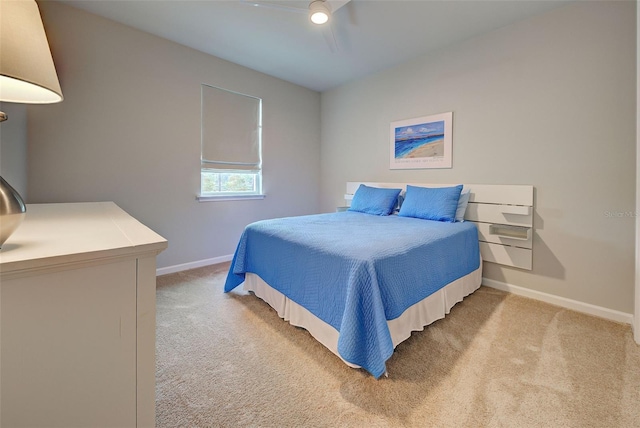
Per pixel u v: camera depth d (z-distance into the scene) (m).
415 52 3.07
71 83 2.38
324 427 1.16
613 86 2.06
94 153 2.52
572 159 2.25
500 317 2.11
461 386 1.39
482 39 2.68
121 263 0.73
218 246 3.42
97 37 2.49
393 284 1.56
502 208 2.57
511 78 2.52
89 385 0.71
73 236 0.84
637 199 1.80
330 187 4.30
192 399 1.30
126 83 2.66
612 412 1.24
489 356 1.63
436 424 1.18
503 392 1.35
